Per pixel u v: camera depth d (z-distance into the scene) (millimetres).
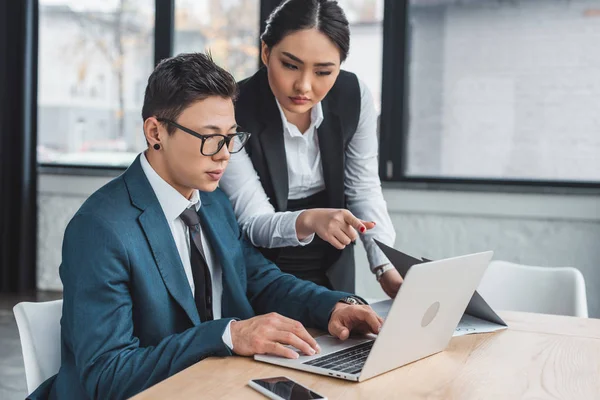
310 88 1813
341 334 1497
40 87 5262
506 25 4258
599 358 1460
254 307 1788
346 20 1817
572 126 4191
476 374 1331
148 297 1440
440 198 4324
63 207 5156
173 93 1462
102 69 5180
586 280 4117
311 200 2152
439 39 4375
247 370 1290
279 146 2037
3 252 5176
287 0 1827
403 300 1233
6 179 5145
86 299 1370
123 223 1438
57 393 1447
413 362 1394
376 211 2195
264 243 1903
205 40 4895
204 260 1617
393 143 4473
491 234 4273
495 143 4324
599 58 4121
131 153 5168
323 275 2111
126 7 5098
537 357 1456
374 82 4512
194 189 1609
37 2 5105
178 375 1254
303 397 1135
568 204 4105
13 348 3900
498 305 2465
